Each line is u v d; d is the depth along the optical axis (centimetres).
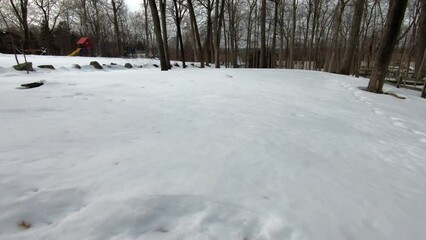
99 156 296
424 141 522
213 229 201
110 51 4000
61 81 821
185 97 687
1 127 363
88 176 252
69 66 1280
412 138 538
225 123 474
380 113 737
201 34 3647
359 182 308
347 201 262
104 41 4012
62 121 410
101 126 399
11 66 1086
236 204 233
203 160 310
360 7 1777
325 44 3669
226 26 3634
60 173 252
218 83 1000
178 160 303
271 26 3809
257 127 470
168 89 795
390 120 677
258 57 3653
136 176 259
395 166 377
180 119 472
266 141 401
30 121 399
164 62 1535
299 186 278
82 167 268
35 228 184
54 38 3744
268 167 312
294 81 1243
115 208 209
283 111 630
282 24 3105
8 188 220
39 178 240
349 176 320
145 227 196
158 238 187
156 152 319
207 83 982
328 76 1534
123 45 3872
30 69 1043
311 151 387
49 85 724
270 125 493
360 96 980
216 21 2311
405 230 229
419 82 1812
